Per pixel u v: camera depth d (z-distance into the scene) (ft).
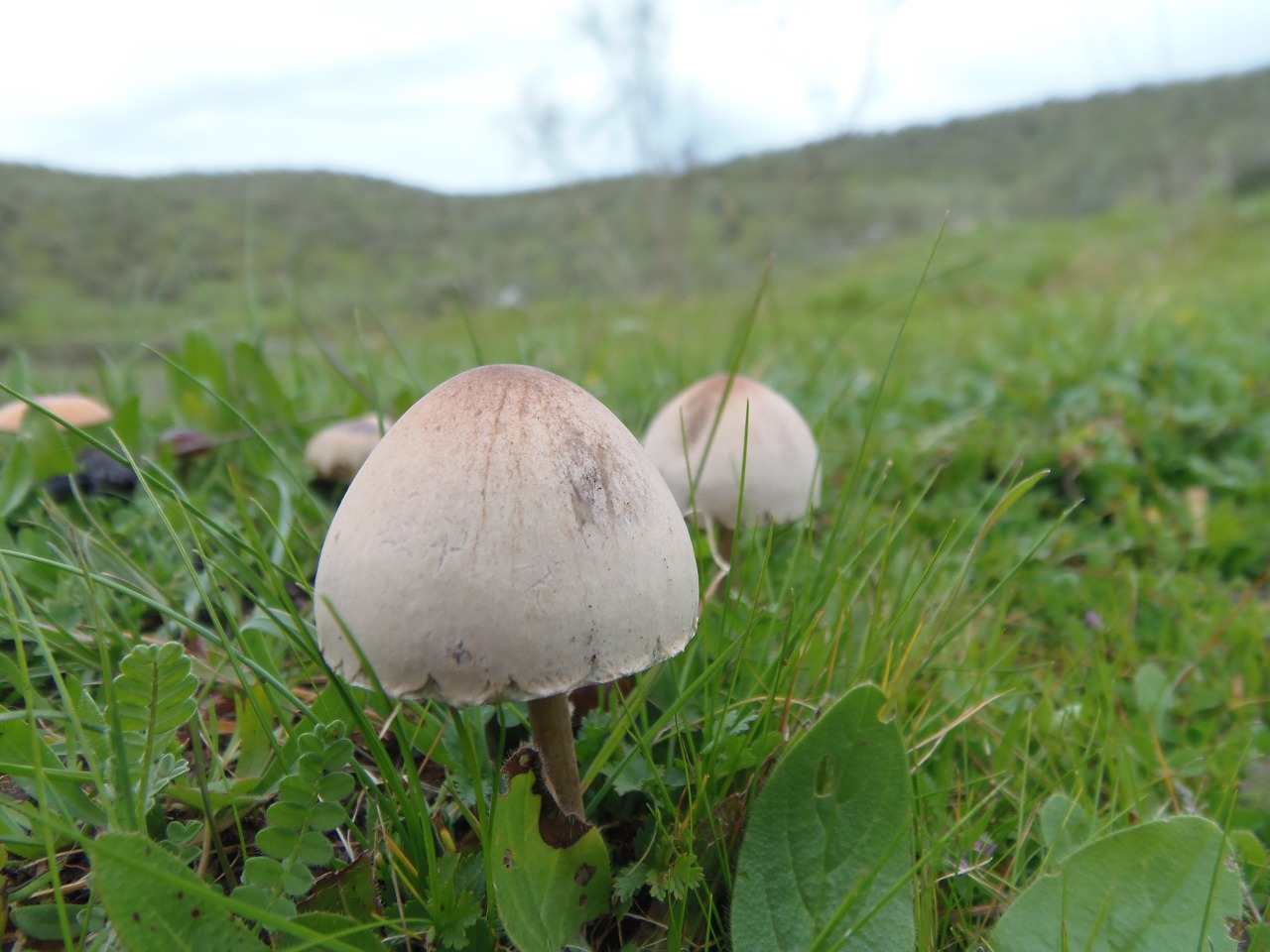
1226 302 1.47
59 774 0.26
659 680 0.38
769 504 0.51
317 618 0.26
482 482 0.25
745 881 0.28
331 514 0.57
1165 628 0.52
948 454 0.77
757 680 0.37
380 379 0.83
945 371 1.11
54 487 0.53
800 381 0.97
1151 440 0.77
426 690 0.24
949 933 0.32
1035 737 0.42
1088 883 0.28
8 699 0.36
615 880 0.30
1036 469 0.74
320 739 0.27
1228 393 0.87
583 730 0.35
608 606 0.25
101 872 0.22
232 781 0.32
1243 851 0.34
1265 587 0.61
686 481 0.52
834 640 0.38
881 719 0.29
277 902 0.26
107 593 0.43
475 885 0.29
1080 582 0.59
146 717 0.27
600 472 0.26
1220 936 0.27
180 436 0.60
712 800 0.33
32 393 0.64
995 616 0.53
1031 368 0.98
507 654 0.24
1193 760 0.41
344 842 0.32
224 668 0.40
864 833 0.29
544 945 0.27
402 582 0.24
